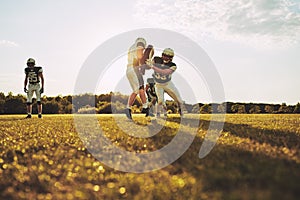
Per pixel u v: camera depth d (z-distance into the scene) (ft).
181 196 12.10
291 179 11.29
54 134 25.82
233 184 11.74
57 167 15.98
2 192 13.25
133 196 12.17
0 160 17.33
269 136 22.53
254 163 13.87
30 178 14.70
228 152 16.70
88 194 12.69
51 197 12.67
